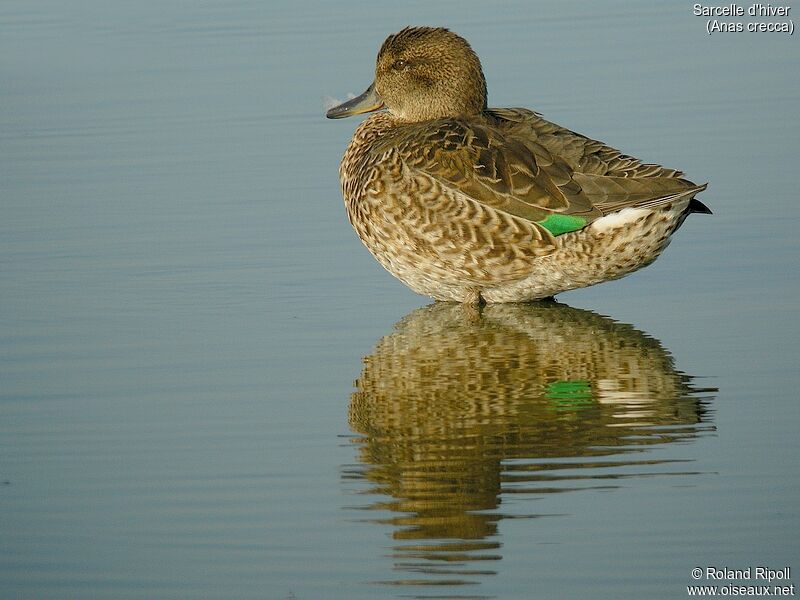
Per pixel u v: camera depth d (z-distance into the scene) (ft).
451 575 28.12
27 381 38.70
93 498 31.83
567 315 44.01
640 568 28.17
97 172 56.13
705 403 36.24
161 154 57.82
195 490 32.12
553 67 64.75
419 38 47.83
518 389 37.68
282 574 28.35
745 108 59.67
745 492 30.99
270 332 42.39
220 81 65.46
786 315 42.47
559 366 39.37
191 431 35.37
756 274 46.26
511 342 41.52
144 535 30.01
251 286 46.16
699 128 57.57
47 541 29.94
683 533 29.40
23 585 28.12
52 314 43.70
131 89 65.21
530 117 46.01
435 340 41.75
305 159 57.06
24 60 68.95
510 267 42.63
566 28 70.33
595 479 31.94
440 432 34.94
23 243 49.42
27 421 36.09
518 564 28.43
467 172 42.22
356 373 39.06
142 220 51.44
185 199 53.42
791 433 34.06
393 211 43.11
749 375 37.96
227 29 72.28
